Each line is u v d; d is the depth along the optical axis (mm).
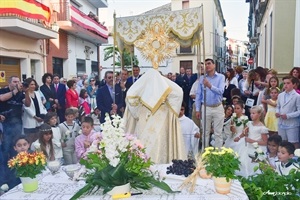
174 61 23062
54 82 7012
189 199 2057
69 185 2340
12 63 9961
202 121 4605
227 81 7508
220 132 4699
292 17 8297
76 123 4113
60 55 13406
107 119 2225
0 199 2121
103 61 27734
